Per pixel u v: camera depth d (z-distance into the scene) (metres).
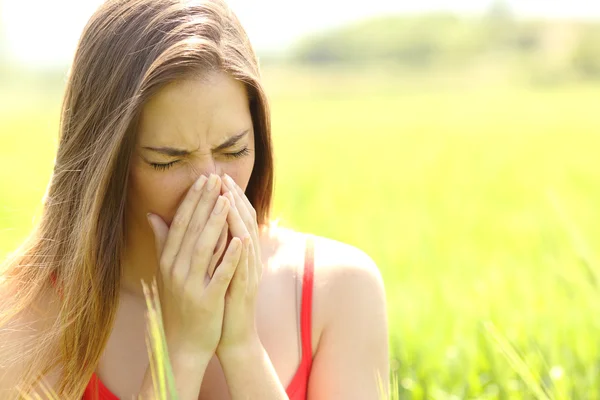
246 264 2.27
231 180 2.27
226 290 2.31
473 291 5.80
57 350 2.35
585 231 9.04
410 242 8.66
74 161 2.33
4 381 2.34
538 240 8.81
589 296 4.00
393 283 6.04
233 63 2.18
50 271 2.40
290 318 2.44
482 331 4.00
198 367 2.26
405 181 16.12
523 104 53.06
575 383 3.79
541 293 5.38
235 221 2.26
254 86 2.24
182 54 2.12
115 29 2.22
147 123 2.17
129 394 2.40
